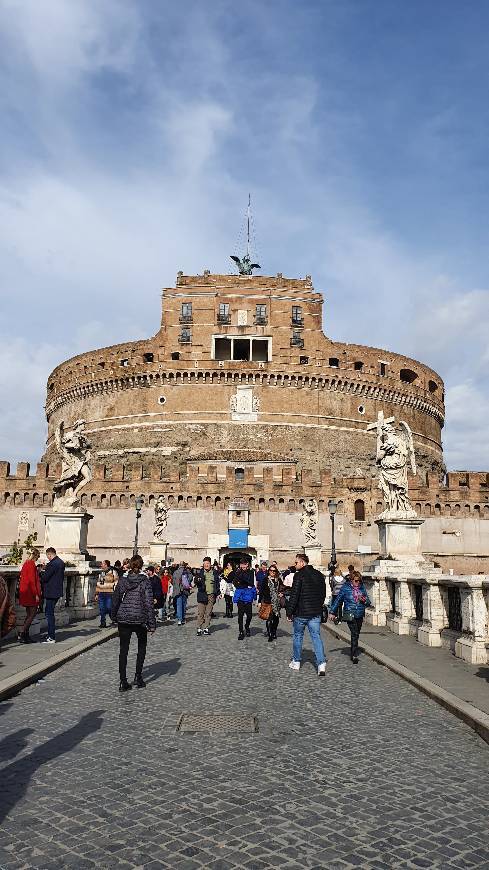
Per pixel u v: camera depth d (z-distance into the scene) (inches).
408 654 604.4
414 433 3742.6
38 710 393.7
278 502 2652.6
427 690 444.1
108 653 634.8
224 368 3427.7
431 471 3742.6
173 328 3526.1
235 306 3533.5
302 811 241.1
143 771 282.5
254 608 1459.2
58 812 237.5
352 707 413.7
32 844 212.4
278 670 559.5
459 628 616.7
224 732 349.4
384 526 942.4
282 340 3494.1
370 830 226.1
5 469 2753.4
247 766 291.6
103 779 271.9
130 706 408.8
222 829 224.5
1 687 425.1
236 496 2662.4
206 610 863.1
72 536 946.7
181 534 2628.0
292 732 351.9
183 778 274.2
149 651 673.0
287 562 2603.3
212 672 545.0
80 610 911.0
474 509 2699.3
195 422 3390.7
